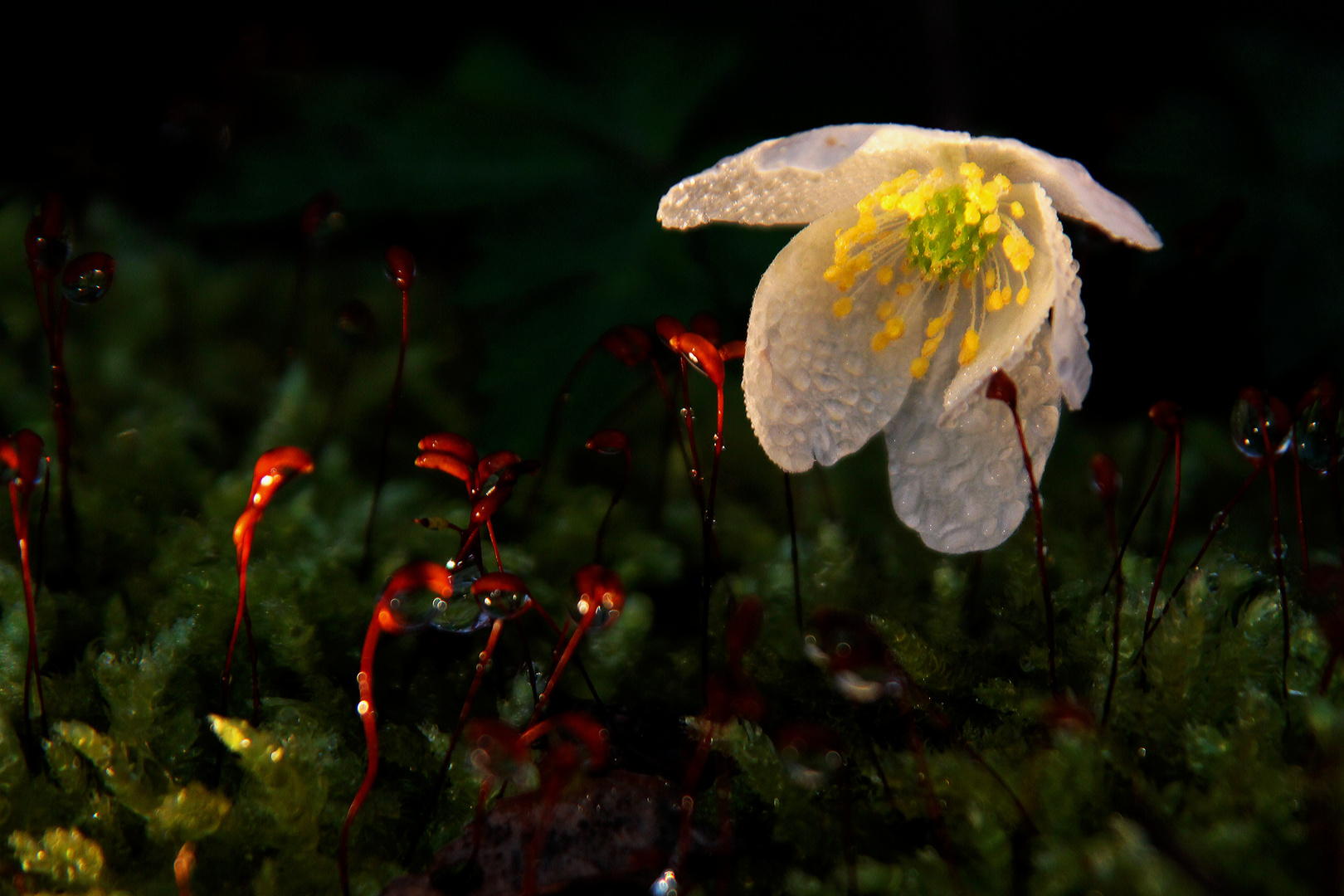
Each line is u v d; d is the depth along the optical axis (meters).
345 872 0.22
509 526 0.26
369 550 0.25
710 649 0.24
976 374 0.24
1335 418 0.23
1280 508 0.26
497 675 0.24
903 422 0.24
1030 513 0.25
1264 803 0.22
